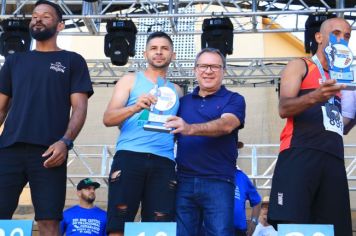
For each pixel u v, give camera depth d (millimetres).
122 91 4570
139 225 3297
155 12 10586
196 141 4461
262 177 10094
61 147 4242
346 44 3951
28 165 4285
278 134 12602
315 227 3250
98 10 9859
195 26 11953
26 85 4445
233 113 4465
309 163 3924
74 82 4559
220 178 4375
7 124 4395
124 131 4465
